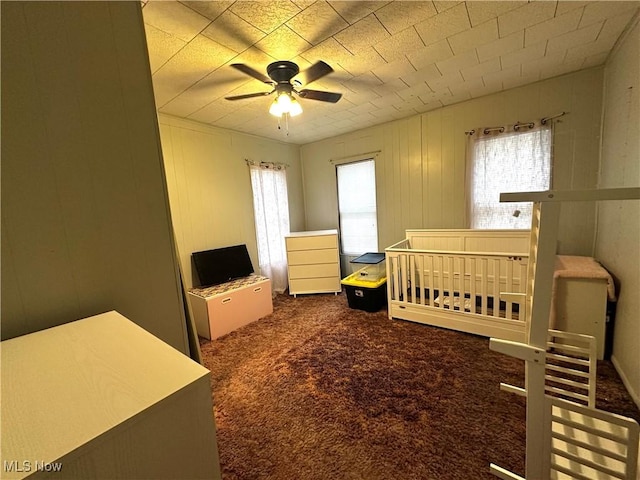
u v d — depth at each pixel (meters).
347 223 4.61
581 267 2.29
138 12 1.12
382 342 2.61
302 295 4.21
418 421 1.63
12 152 0.85
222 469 1.41
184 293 1.36
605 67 2.53
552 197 0.89
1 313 0.85
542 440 0.99
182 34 1.72
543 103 2.86
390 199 4.07
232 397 1.97
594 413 0.91
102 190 1.04
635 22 1.82
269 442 1.56
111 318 0.97
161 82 2.32
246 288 3.24
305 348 2.60
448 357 2.28
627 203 1.91
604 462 1.06
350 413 1.73
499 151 3.11
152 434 0.54
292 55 2.04
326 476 1.35
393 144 3.93
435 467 1.35
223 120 3.38
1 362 0.70
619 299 2.02
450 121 3.44
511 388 1.32
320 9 1.58
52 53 0.91
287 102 2.12
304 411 1.78
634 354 1.72
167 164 3.14
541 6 1.67
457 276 3.27
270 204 4.30
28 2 0.86
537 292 0.94
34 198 0.90
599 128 2.65
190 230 3.37
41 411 0.52
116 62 1.06
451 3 1.61
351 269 4.68
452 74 2.55
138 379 0.61
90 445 0.46
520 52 2.23
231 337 2.94
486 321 2.54
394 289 3.12
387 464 1.38
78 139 0.98
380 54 2.12
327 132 4.23
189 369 0.64
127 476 0.51
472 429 1.55
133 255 1.14
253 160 4.11
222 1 1.46
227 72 2.21
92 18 1.00
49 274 0.93
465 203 3.40
